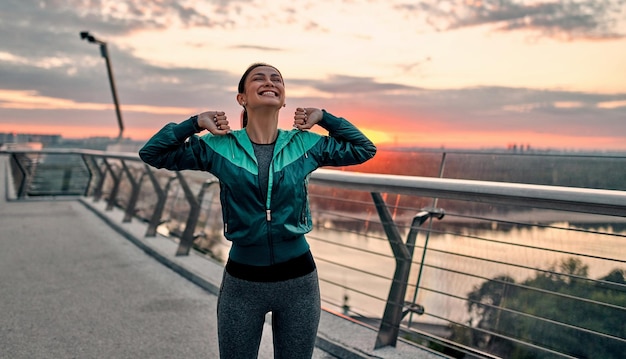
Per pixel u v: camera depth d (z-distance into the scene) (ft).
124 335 11.03
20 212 31.07
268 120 5.70
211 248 18.56
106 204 33.96
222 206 5.71
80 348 10.32
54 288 14.61
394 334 9.79
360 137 6.10
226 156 5.59
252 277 5.64
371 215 13.11
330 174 10.57
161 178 23.98
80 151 37.91
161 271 16.74
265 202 5.49
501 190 7.21
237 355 5.97
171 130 5.67
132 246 20.83
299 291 5.79
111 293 14.17
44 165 41.37
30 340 10.71
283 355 6.11
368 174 9.75
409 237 9.71
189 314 12.45
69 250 19.90
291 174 5.56
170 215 22.72
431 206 11.03
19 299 13.53
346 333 10.56
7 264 17.46
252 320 5.84
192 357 9.91
